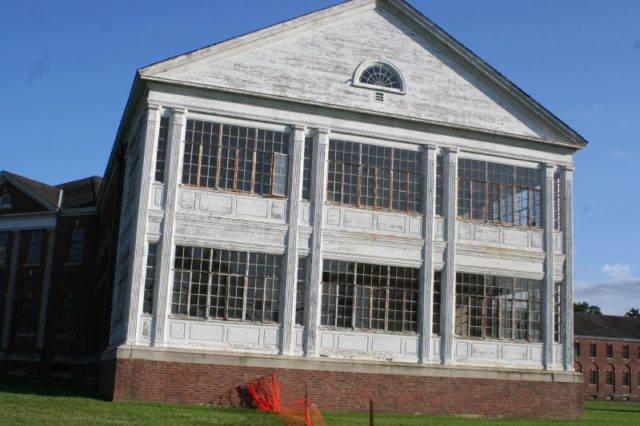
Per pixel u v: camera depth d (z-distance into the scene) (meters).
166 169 26.03
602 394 85.75
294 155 27.52
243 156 27.08
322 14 28.78
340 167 28.33
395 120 29.11
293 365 26.16
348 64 28.97
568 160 31.66
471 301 29.44
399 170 29.12
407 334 28.16
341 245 27.75
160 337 24.91
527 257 30.44
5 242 52.25
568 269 30.97
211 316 25.77
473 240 29.78
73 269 49.44
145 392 24.36
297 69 28.19
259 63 27.73
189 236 25.91
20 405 21.72
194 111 26.72
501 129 30.77
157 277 25.30
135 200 26.77
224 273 26.16
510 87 30.83
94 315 42.94
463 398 28.27
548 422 27.19
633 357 88.31
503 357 29.45
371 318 27.80
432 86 30.05
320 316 27.05
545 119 31.28
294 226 27.08
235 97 27.12
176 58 26.50
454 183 29.70
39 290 50.09
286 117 27.69
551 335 30.22
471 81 30.70
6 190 52.81
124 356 24.34
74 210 50.00
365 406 26.80
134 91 27.47
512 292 30.12
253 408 24.69
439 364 28.30
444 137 29.86
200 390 24.91
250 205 26.80
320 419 21.67
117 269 30.41
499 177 30.70
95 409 21.44
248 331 26.03
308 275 27.08
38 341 49.03
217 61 27.20
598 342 87.31
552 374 29.81
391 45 29.81
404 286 28.52
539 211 31.14
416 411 27.50
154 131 26.12
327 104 28.08
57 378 47.06
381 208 28.61
